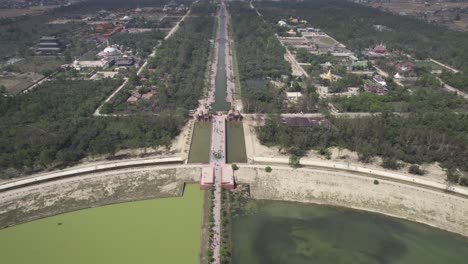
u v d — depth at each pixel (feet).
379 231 615.57
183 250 564.71
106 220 632.38
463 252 574.97
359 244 587.68
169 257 551.18
